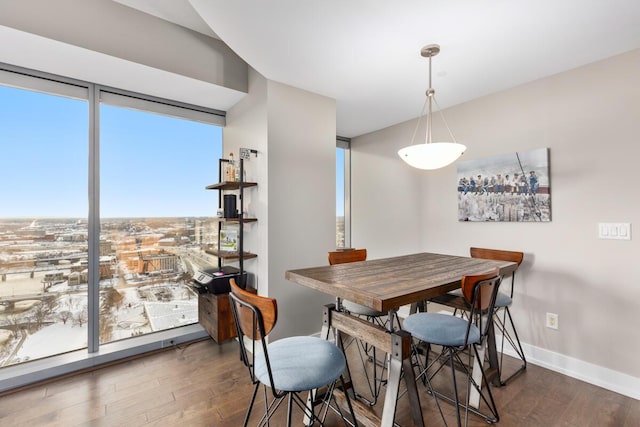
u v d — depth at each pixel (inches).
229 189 118.6
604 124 83.1
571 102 89.3
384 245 151.0
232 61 105.0
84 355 92.0
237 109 116.6
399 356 53.5
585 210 86.6
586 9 62.8
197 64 97.1
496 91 106.1
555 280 92.4
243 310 49.5
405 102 117.7
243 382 83.9
